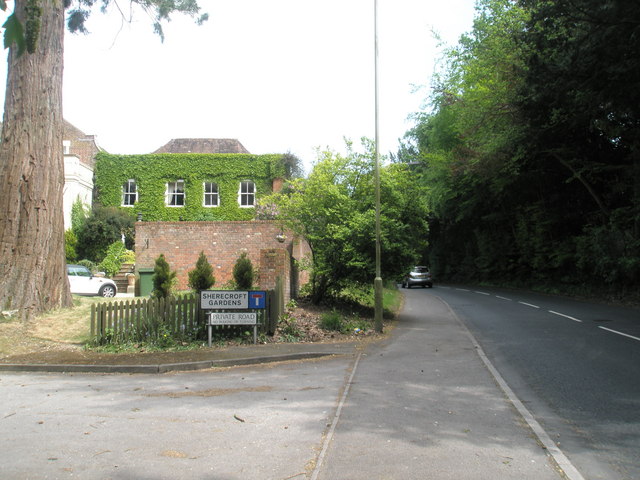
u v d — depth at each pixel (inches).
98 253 1216.8
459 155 1135.0
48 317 488.4
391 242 603.8
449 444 197.6
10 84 497.7
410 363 370.9
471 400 265.4
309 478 166.2
